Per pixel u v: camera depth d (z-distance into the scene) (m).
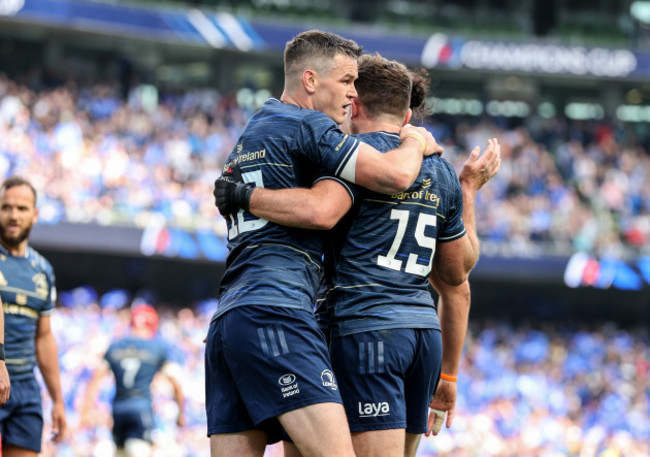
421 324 12.87
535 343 71.56
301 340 11.86
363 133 13.45
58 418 19.91
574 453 54.78
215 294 79.62
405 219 12.94
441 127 89.12
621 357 71.88
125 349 30.02
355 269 12.86
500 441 53.94
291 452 12.89
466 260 13.88
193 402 50.66
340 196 12.32
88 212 64.19
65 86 76.38
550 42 91.50
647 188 82.06
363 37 89.50
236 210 12.61
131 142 70.88
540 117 96.38
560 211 76.44
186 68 94.19
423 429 13.29
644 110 99.81
